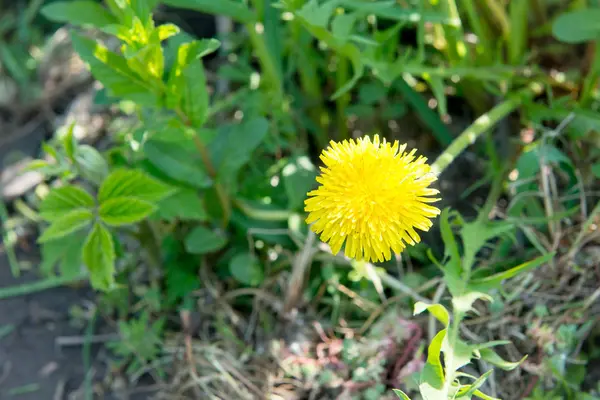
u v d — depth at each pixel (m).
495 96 0.32
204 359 0.28
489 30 0.32
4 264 0.33
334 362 0.26
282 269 0.29
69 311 0.31
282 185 0.30
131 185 0.25
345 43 0.26
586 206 0.28
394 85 0.32
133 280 0.30
